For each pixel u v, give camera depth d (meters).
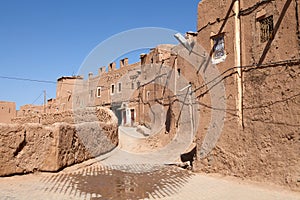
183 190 7.51
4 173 7.46
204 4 10.61
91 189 7.26
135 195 6.92
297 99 7.14
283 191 6.95
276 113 7.64
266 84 8.01
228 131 9.08
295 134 7.10
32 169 8.28
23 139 8.09
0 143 7.46
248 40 8.73
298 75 7.16
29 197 6.05
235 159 8.70
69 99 30.17
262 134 7.97
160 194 7.08
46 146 8.80
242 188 7.48
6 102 34.69
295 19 7.30
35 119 20.36
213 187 7.78
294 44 7.30
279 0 7.77
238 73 8.95
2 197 5.84
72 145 10.10
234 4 9.20
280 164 7.36
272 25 8.00
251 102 8.45
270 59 7.94
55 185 7.38
